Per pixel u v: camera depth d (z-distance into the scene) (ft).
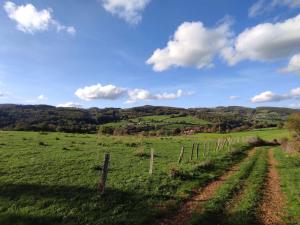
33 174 60.59
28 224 35.55
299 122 165.07
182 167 79.77
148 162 87.15
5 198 44.32
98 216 39.70
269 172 88.02
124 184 56.85
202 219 40.24
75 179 58.44
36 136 161.27
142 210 42.88
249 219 41.34
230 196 54.24
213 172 80.02
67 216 38.88
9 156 81.61
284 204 51.26
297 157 131.85
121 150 113.39
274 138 264.93
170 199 50.19
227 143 194.90
